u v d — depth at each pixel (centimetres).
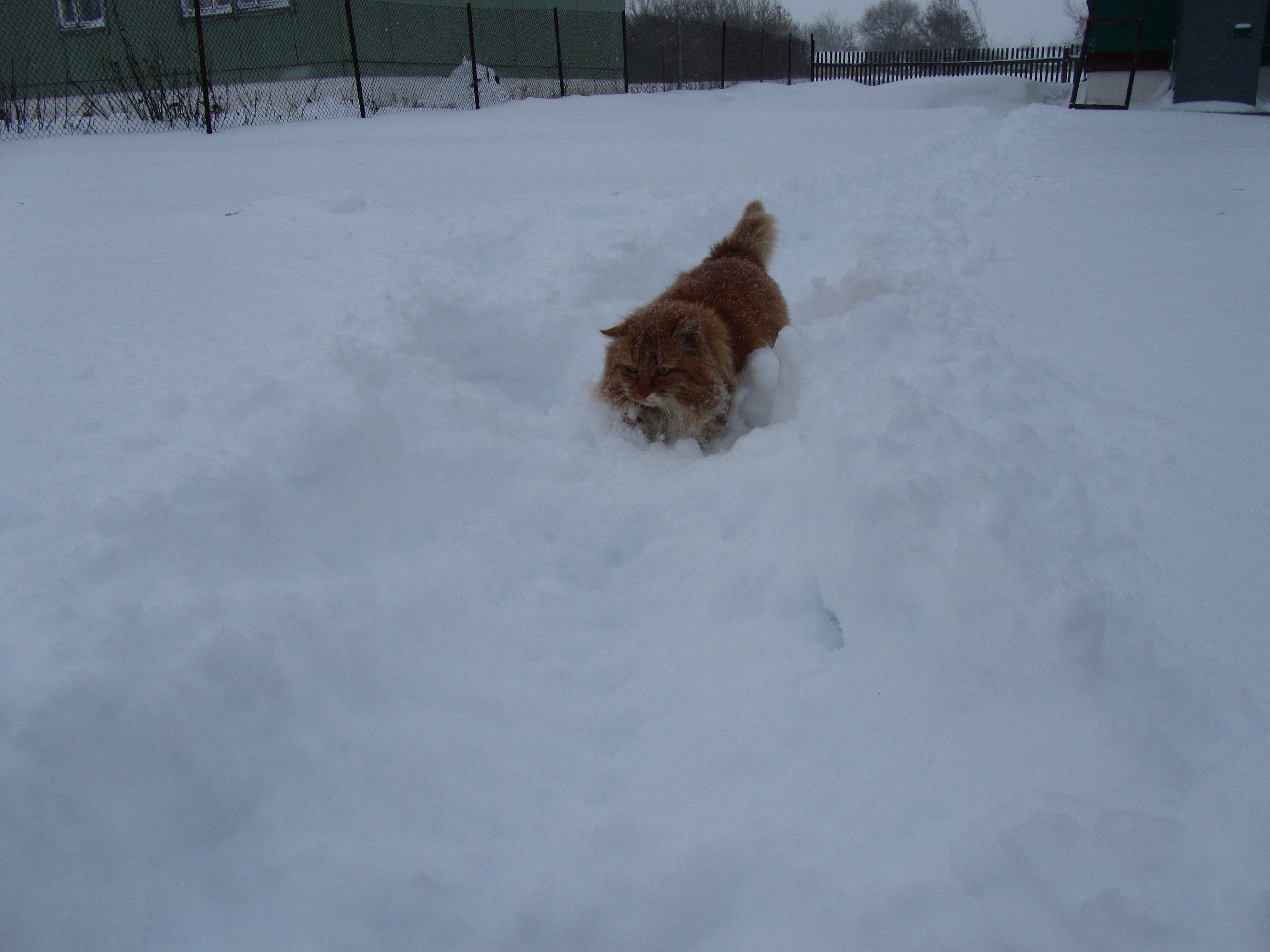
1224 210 624
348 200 707
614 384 387
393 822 170
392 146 1257
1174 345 343
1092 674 171
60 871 142
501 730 198
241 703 177
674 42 2816
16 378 321
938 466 230
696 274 448
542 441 348
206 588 196
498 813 177
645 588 262
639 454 357
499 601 246
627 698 215
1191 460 247
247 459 234
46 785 146
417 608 220
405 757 183
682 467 338
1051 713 168
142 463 244
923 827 156
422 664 208
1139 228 580
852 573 225
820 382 334
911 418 249
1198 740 158
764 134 1425
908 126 1514
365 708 193
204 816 162
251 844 161
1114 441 261
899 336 343
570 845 169
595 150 1177
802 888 148
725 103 2181
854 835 158
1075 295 426
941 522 214
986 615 188
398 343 366
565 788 186
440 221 623
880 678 203
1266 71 1725
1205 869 130
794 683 209
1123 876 132
